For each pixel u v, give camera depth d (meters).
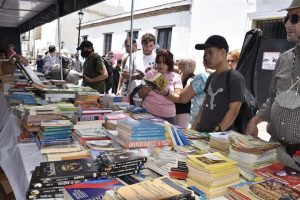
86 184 1.13
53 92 2.82
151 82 2.69
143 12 9.99
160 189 0.99
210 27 6.95
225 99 2.04
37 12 5.97
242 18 6.14
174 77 2.98
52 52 7.95
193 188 1.13
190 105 3.23
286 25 1.63
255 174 1.31
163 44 9.36
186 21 8.05
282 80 1.72
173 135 1.77
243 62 3.06
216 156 1.28
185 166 1.33
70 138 1.78
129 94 3.30
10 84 3.70
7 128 2.44
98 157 1.42
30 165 1.45
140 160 1.38
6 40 8.88
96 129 1.96
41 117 1.90
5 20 7.57
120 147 1.66
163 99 2.88
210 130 2.11
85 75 4.25
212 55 2.07
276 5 5.46
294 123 1.62
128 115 2.27
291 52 1.73
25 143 1.83
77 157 1.54
